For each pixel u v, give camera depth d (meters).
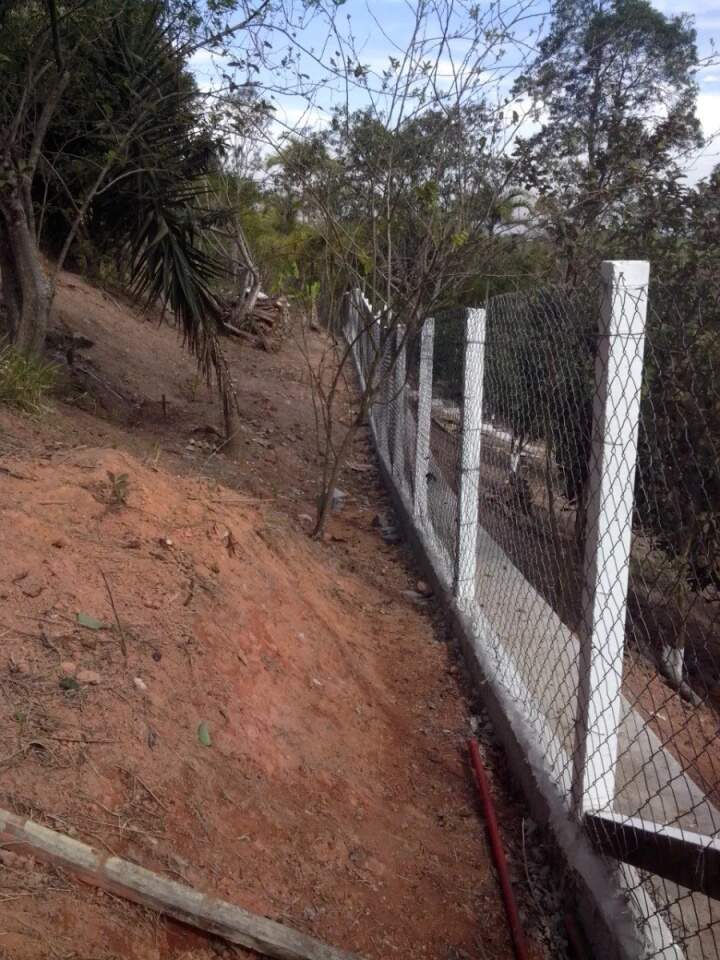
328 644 4.78
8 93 7.28
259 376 13.77
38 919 2.22
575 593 3.67
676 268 5.42
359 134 7.02
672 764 3.83
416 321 7.29
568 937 3.22
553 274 7.41
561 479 3.96
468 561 5.63
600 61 7.77
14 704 2.92
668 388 2.88
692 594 3.22
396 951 2.92
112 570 3.90
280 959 2.60
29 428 5.89
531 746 3.97
